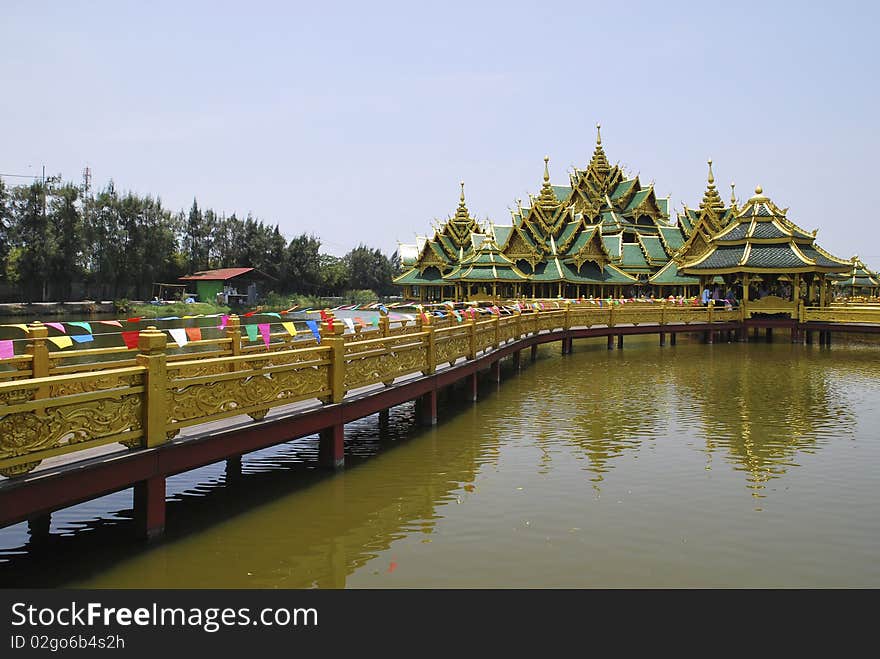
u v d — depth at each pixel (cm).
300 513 942
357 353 1191
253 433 916
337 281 10938
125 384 1030
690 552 812
